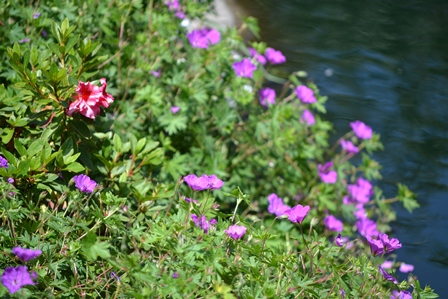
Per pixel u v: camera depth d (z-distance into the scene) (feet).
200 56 15.42
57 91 8.88
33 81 8.82
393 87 25.53
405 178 20.17
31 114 9.41
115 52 13.82
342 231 15.23
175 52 15.07
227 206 14.26
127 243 8.63
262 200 14.58
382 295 8.54
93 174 9.84
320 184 15.70
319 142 16.48
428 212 18.81
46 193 9.15
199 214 8.17
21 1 13.37
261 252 7.98
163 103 13.43
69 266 8.06
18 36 11.82
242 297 7.53
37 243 7.75
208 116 14.70
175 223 8.01
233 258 7.94
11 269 6.67
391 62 27.66
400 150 21.47
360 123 16.92
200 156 13.76
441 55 29.09
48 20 12.34
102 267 8.26
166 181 12.49
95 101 8.81
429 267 16.63
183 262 7.59
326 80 25.17
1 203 7.81
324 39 28.73
